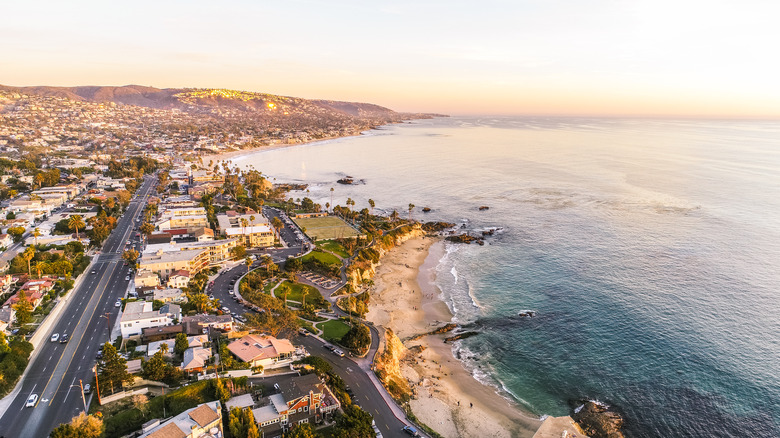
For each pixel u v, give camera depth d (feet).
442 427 468.34
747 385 527.81
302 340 583.99
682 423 479.41
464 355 611.47
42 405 424.46
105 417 404.57
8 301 601.62
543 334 653.30
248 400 424.05
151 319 559.79
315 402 425.69
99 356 510.58
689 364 568.41
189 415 381.40
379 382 504.02
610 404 509.76
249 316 579.48
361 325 597.93
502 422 483.10
